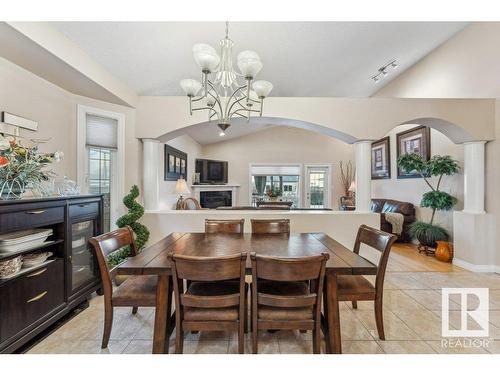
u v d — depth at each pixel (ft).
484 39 12.32
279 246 7.22
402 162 15.81
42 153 9.07
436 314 8.34
